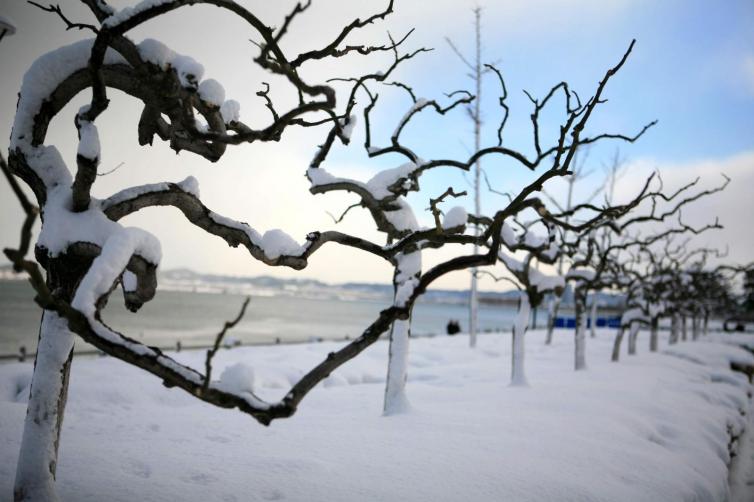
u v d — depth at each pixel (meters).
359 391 12.02
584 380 13.62
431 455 6.15
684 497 6.15
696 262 28.89
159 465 5.40
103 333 2.91
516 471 5.75
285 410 3.00
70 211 3.81
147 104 4.34
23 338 39.59
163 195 4.29
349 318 101.44
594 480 5.84
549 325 29.02
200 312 91.94
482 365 18.36
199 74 3.58
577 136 3.76
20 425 6.89
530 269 12.61
